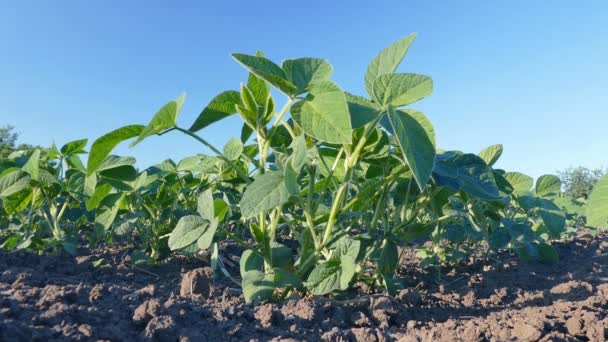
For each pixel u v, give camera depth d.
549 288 0.79
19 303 0.44
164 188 0.93
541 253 0.99
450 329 0.54
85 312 0.43
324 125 0.47
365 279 0.71
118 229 0.83
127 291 0.54
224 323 0.47
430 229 0.70
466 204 0.81
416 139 0.47
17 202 0.84
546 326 0.52
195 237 0.54
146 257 0.84
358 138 0.57
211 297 0.63
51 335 0.37
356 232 1.15
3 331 0.36
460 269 0.92
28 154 1.11
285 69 0.52
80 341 0.38
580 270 0.93
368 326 0.55
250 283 0.55
